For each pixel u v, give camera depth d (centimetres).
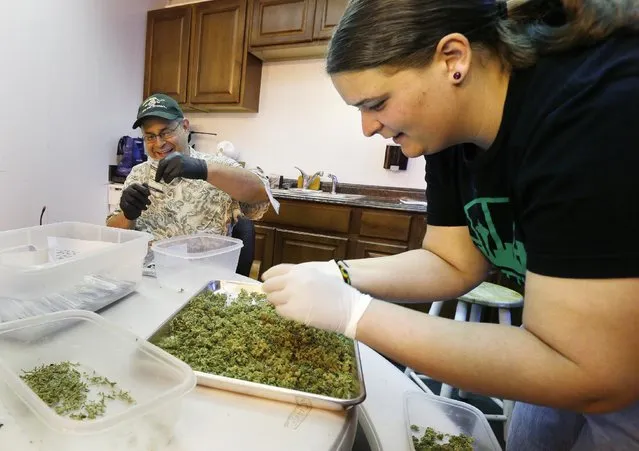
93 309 77
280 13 254
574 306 42
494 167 59
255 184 144
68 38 248
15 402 43
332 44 53
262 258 256
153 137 152
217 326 68
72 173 265
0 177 222
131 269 89
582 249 41
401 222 220
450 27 48
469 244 83
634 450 57
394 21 47
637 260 39
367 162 278
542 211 46
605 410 44
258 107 303
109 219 145
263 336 66
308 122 290
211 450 42
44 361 54
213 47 281
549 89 49
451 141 59
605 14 46
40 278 68
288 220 247
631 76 42
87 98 268
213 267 102
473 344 48
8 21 214
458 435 65
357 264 85
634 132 39
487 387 46
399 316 54
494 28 51
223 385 52
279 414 49
